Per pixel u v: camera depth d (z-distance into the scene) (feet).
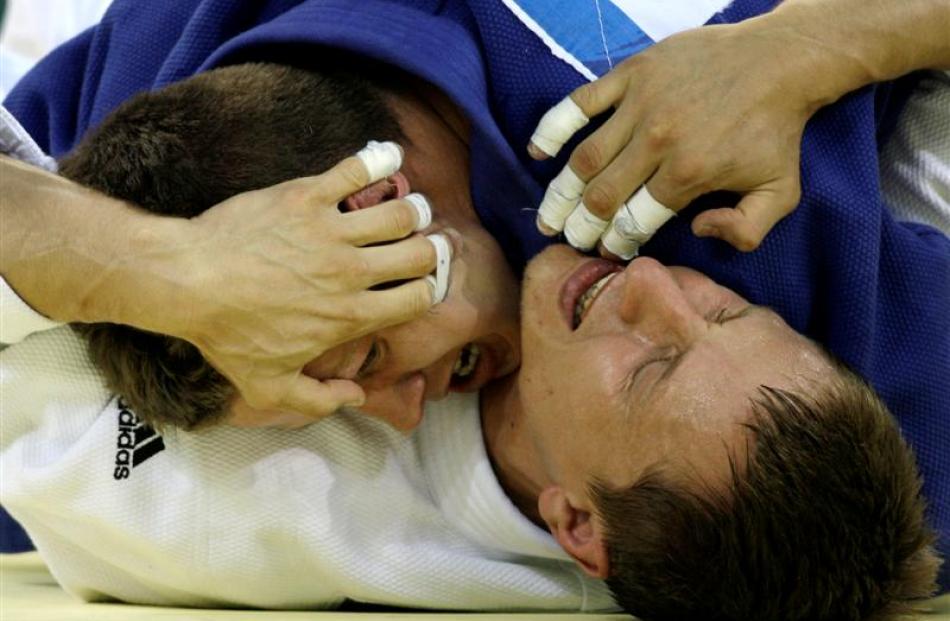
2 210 10.61
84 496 11.87
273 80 11.06
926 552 10.61
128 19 13.60
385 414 11.77
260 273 10.19
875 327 11.71
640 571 10.48
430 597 12.34
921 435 12.02
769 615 10.03
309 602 12.64
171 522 11.87
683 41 10.62
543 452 11.36
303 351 10.46
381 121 11.28
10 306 10.78
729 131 10.27
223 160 10.66
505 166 11.14
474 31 11.51
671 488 10.16
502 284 11.57
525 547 12.44
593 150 10.43
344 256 10.28
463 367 12.32
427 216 10.81
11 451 12.23
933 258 11.86
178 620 10.94
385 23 11.30
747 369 10.24
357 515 12.28
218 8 12.42
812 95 10.64
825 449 9.87
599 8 11.40
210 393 11.21
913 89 12.60
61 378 12.10
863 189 11.06
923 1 10.97
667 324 10.48
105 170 10.85
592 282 11.07
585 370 10.67
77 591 12.81
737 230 10.53
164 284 10.23
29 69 16.26
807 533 9.79
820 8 10.85
